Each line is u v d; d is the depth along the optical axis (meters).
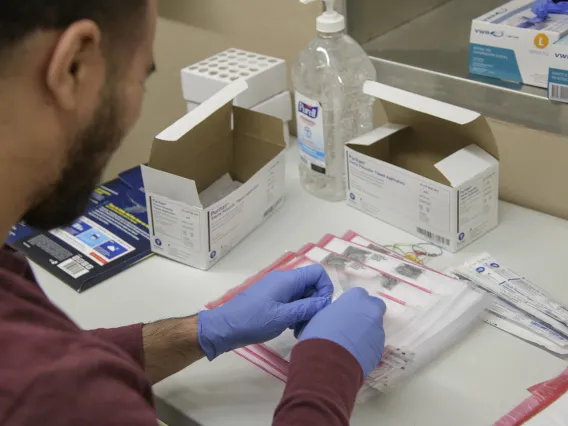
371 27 1.31
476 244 1.07
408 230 1.10
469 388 0.81
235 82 1.14
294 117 1.42
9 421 0.50
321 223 1.15
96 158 0.64
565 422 0.74
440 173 1.03
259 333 0.85
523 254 1.04
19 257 0.71
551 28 1.05
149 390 0.58
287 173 1.30
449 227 1.03
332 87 1.20
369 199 1.14
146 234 1.15
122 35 0.58
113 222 1.18
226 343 0.85
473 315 0.90
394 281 0.94
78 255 1.10
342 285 0.94
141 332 0.86
